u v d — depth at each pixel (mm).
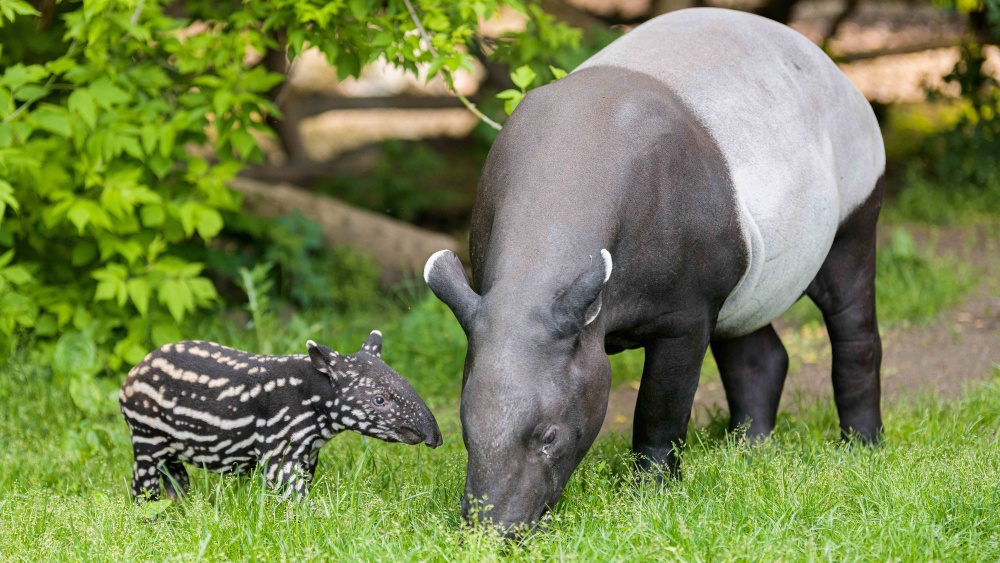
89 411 16891
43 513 12250
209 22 21953
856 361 15391
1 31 20344
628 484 12453
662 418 12781
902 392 18734
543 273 10398
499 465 9672
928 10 41375
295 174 36281
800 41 14477
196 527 11391
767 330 16109
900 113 37406
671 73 12875
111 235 18812
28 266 18891
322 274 26734
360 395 11844
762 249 12648
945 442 14273
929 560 10219
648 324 12023
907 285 24094
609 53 13594
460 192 36625
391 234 28391
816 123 13773
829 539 10500
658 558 10219
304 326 20250
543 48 19906
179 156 19859
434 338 21250
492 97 32594
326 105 39031
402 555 10430
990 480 11984
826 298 15219
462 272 10664
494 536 9586
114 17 17672
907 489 11875
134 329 19000
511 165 11539
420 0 16391
